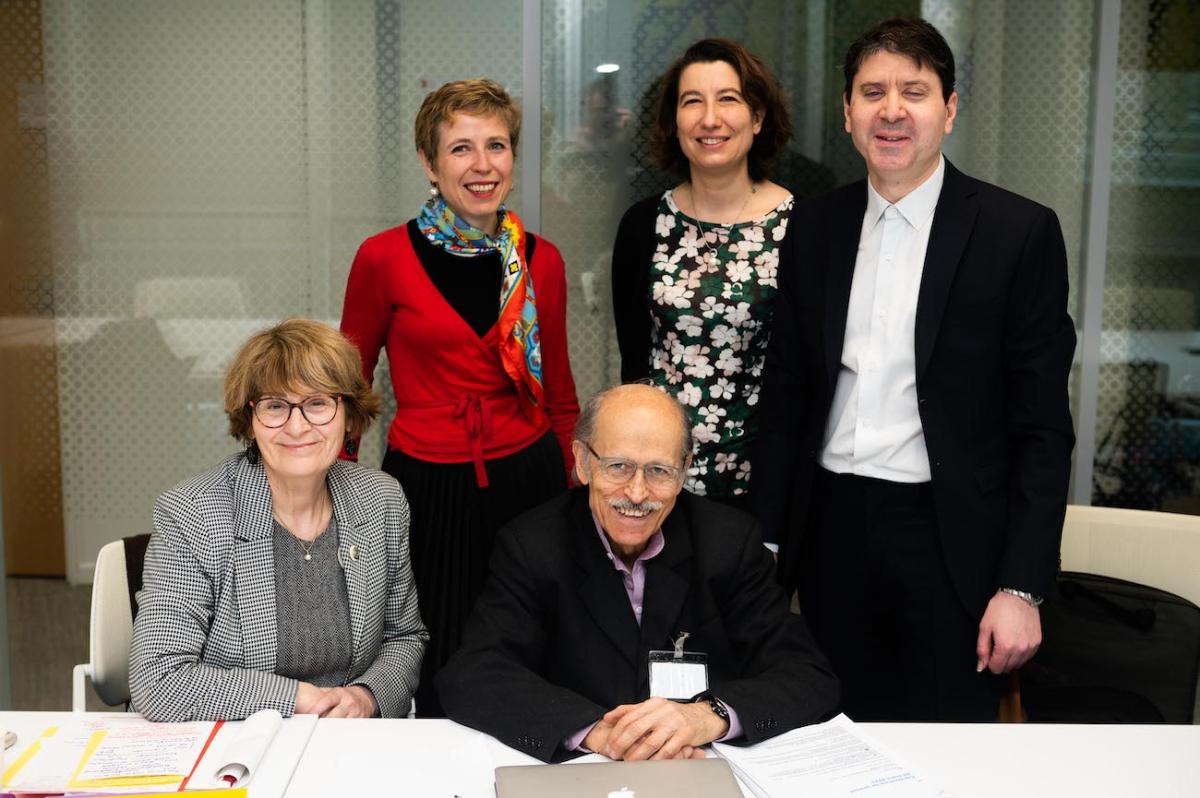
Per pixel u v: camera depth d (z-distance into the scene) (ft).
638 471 6.21
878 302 7.30
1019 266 6.99
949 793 5.12
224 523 6.43
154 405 10.71
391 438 8.48
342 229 10.58
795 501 7.77
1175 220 10.69
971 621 7.25
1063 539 7.82
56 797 4.96
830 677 6.20
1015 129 10.61
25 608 10.84
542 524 6.64
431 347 8.12
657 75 10.50
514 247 8.26
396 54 10.39
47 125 10.32
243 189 10.48
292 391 6.36
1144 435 10.98
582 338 10.87
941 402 7.10
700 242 8.86
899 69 6.88
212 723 5.80
